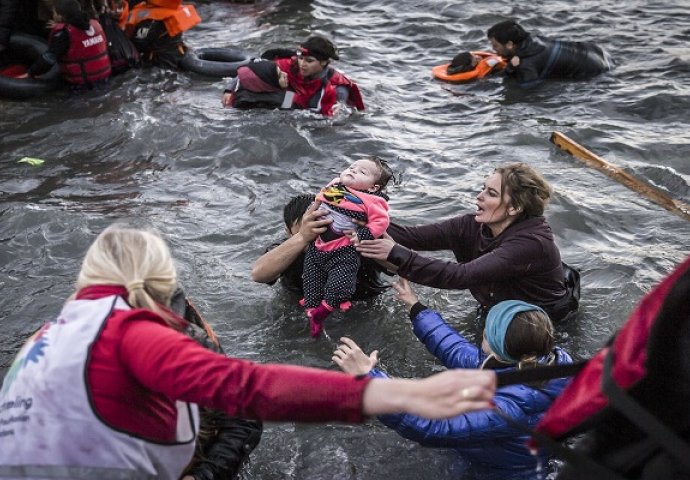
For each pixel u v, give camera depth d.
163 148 7.02
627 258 5.23
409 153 6.95
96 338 2.25
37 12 9.10
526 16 10.66
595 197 6.08
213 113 7.71
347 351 3.52
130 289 2.34
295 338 4.51
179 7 8.95
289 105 7.70
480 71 8.73
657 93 8.11
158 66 9.02
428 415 1.99
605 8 10.97
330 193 4.34
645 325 2.04
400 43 9.92
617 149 7.02
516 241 4.23
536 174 4.26
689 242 5.48
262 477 3.57
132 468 2.29
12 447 2.27
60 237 5.47
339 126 7.47
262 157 6.84
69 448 2.25
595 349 4.37
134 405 2.27
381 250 4.17
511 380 2.12
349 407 2.03
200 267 5.16
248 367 2.12
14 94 8.12
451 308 4.77
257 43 9.87
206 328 3.18
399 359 4.35
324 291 4.37
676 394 1.99
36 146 7.10
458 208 5.91
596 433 2.14
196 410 2.57
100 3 8.62
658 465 2.02
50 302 4.77
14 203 6.00
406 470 3.59
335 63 9.17
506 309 3.46
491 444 3.41
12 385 2.33
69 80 8.27
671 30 10.08
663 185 6.37
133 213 5.86
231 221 5.75
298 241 4.39
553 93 8.32
